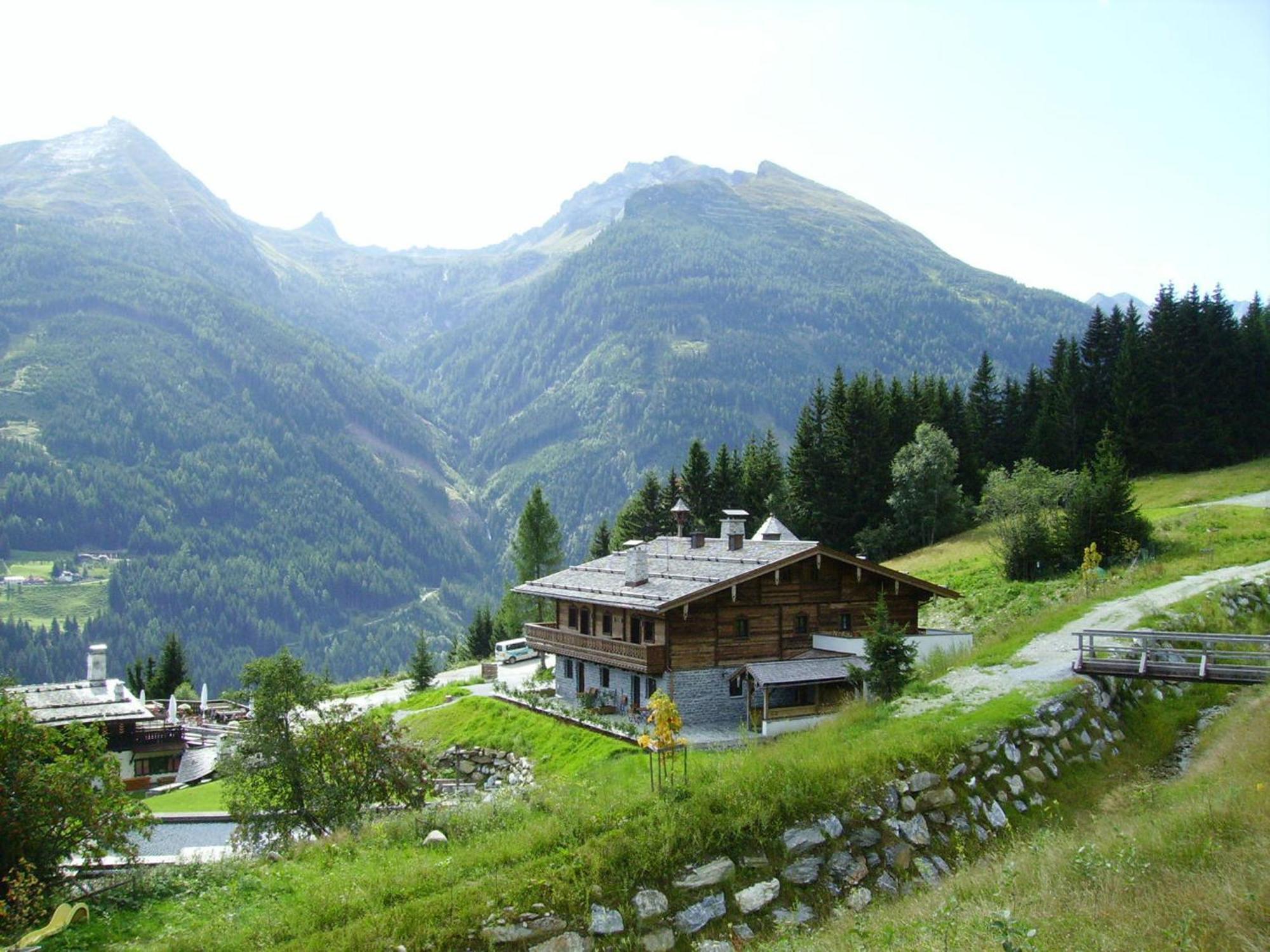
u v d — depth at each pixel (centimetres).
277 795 2817
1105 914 1438
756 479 10225
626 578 4788
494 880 1812
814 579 4456
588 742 4034
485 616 10731
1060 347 10812
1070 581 5759
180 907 1920
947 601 6212
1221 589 4106
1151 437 9119
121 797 2080
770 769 2211
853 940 1588
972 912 1563
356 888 1850
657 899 1848
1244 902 1370
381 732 2973
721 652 4247
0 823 1848
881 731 2570
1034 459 9650
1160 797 2283
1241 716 2855
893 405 10519
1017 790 2400
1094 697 2911
